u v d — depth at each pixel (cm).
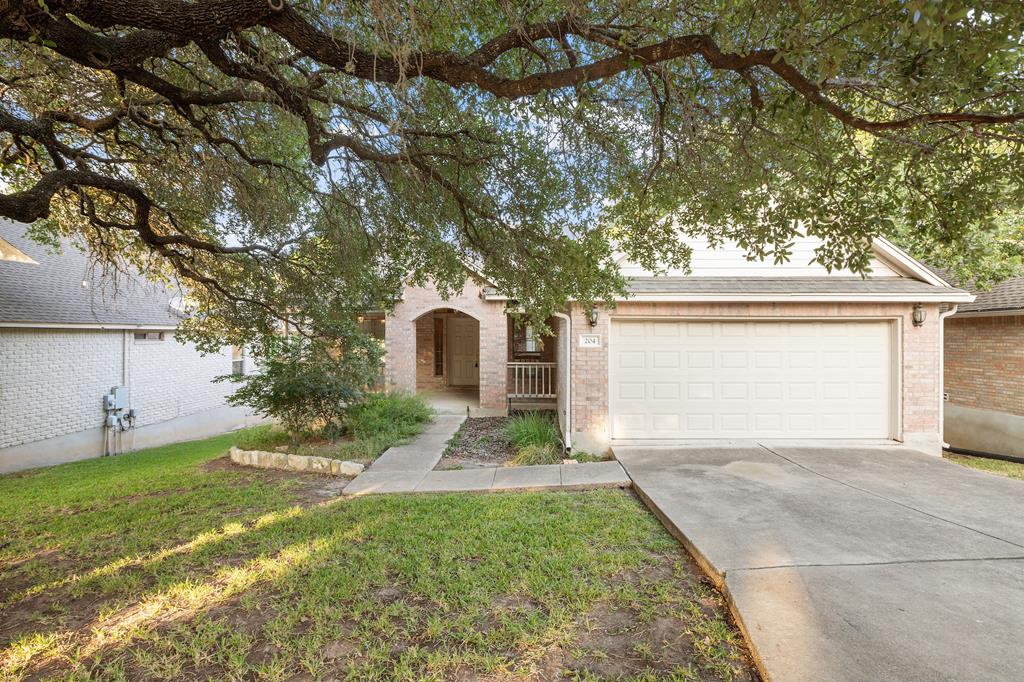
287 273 623
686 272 479
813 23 227
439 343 1521
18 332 895
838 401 756
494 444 848
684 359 760
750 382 761
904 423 735
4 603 329
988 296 993
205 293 701
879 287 731
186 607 318
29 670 259
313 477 647
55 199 605
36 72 384
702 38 250
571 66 290
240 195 494
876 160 338
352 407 864
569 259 420
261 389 774
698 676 247
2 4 218
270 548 406
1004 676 232
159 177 518
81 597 337
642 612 304
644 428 759
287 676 251
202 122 454
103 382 1080
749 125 327
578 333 744
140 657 266
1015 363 927
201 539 429
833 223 351
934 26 169
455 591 330
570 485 565
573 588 330
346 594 328
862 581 322
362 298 678
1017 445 916
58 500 573
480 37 356
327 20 291
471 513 478
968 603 296
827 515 445
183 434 1335
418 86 294
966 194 306
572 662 259
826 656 247
